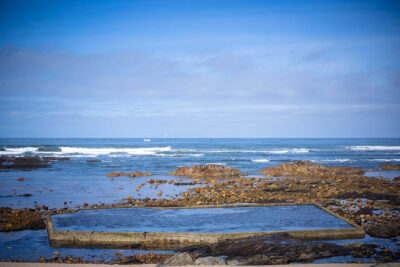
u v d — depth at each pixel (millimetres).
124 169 31656
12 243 8680
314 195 16094
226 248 7457
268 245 7375
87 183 21578
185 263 6625
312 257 6992
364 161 43031
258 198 15297
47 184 20891
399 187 18250
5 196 16188
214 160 43438
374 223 10289
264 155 54594
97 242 8508
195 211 11414
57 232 8594
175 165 36250
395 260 6949
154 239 8477
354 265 6355
